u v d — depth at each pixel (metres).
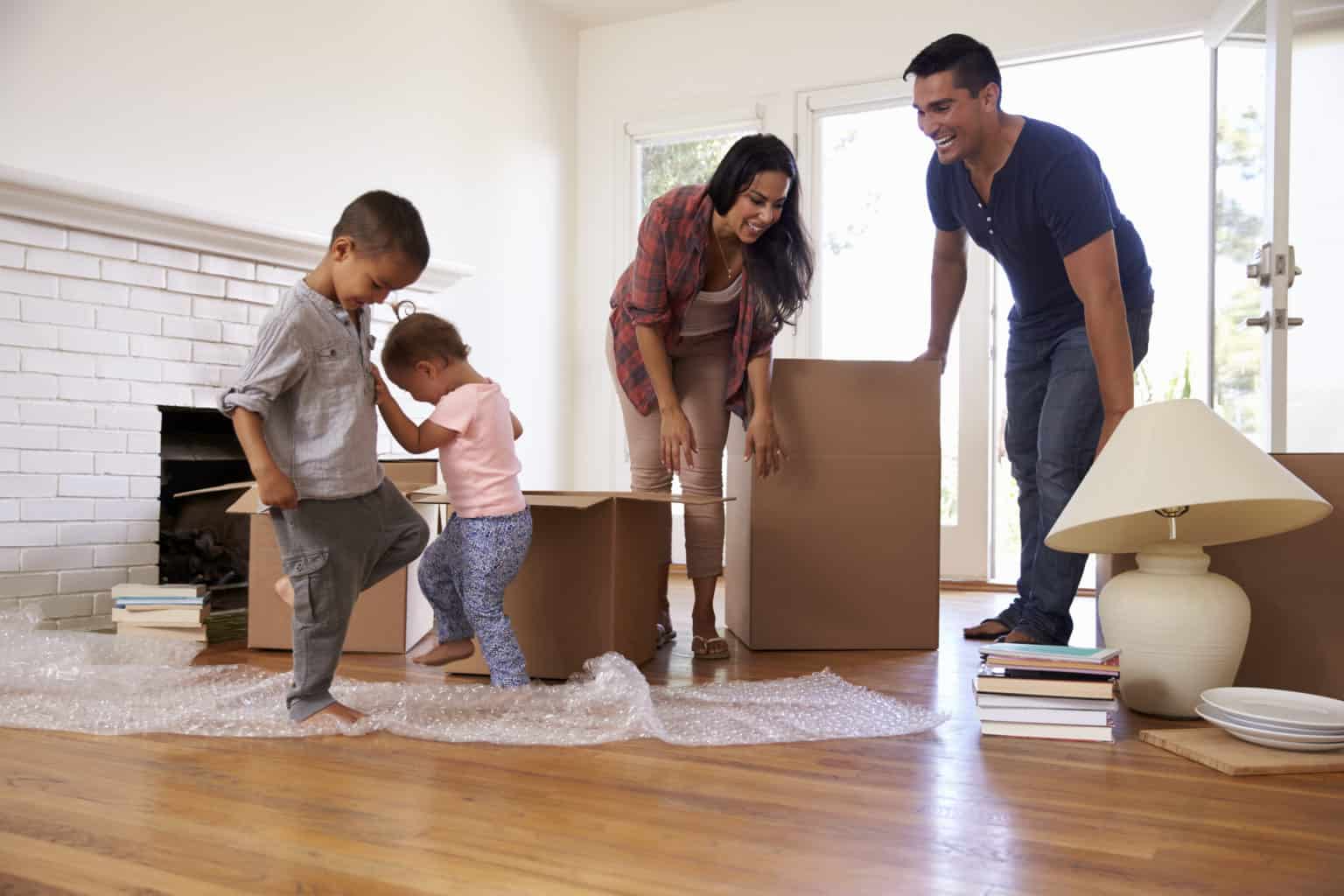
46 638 2.49
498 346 4.87
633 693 1.91
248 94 3.63
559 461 5.30
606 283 5.36
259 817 1.32
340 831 1.26
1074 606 4.01
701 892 1.09
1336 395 3.20
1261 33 3.34
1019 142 2.45
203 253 3.35
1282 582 2.13
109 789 1.43
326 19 3.96
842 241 4.91
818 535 2.72
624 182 5.32
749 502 2.73
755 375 2.54
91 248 3.02
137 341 3.16
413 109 4.38
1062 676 1.80
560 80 5.30
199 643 2.73
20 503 2.88
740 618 2.88
